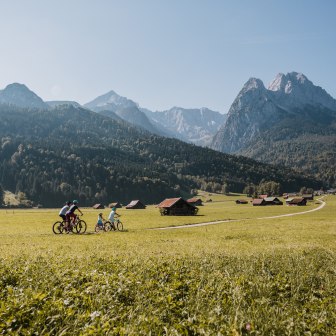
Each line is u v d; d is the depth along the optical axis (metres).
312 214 99.19
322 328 7.05
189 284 10.03
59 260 13.93
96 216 90.25
